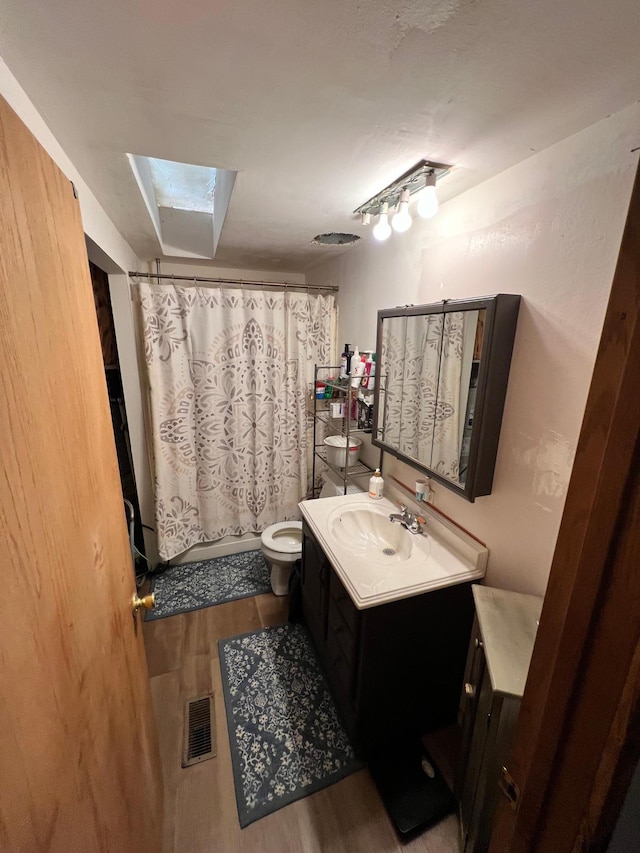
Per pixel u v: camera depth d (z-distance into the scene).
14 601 0.41
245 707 1.55
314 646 1.84
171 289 2.10
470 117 0.85
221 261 2.55
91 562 0.69
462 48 0.63
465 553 1.35
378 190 1.29
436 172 1.12
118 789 0.72
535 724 0.49
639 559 0.35
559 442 1.01
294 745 1.41
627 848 0.41
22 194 0.51
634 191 0.35
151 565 2.43
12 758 0.38
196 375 2.28
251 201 1.40
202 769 1.33
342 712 1.46
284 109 0.83
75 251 0.75
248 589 2.29
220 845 1.13
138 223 1.72
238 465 2.48
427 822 1.17
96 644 0.68
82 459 0.69
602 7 0.54
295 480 2.67
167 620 2.04
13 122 0.49
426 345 1.46
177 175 1.91
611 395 0.38
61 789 0.48
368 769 1.34
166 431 2.24
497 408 1.16
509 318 1.10
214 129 0.91
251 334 2.31
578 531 0.42
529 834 0.50
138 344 2.16
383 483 1.86
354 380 1.91
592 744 0.41
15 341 0.46
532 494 1.11
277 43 0.63
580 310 0.93
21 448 0.46
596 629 0.40
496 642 0.91
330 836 1.16
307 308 2.40
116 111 0.84
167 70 0.70
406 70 0.69
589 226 0.89
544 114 0.83
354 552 1.49
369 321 2.02
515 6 0.54
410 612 1.25
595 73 0.69
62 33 0.60
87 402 0.75
